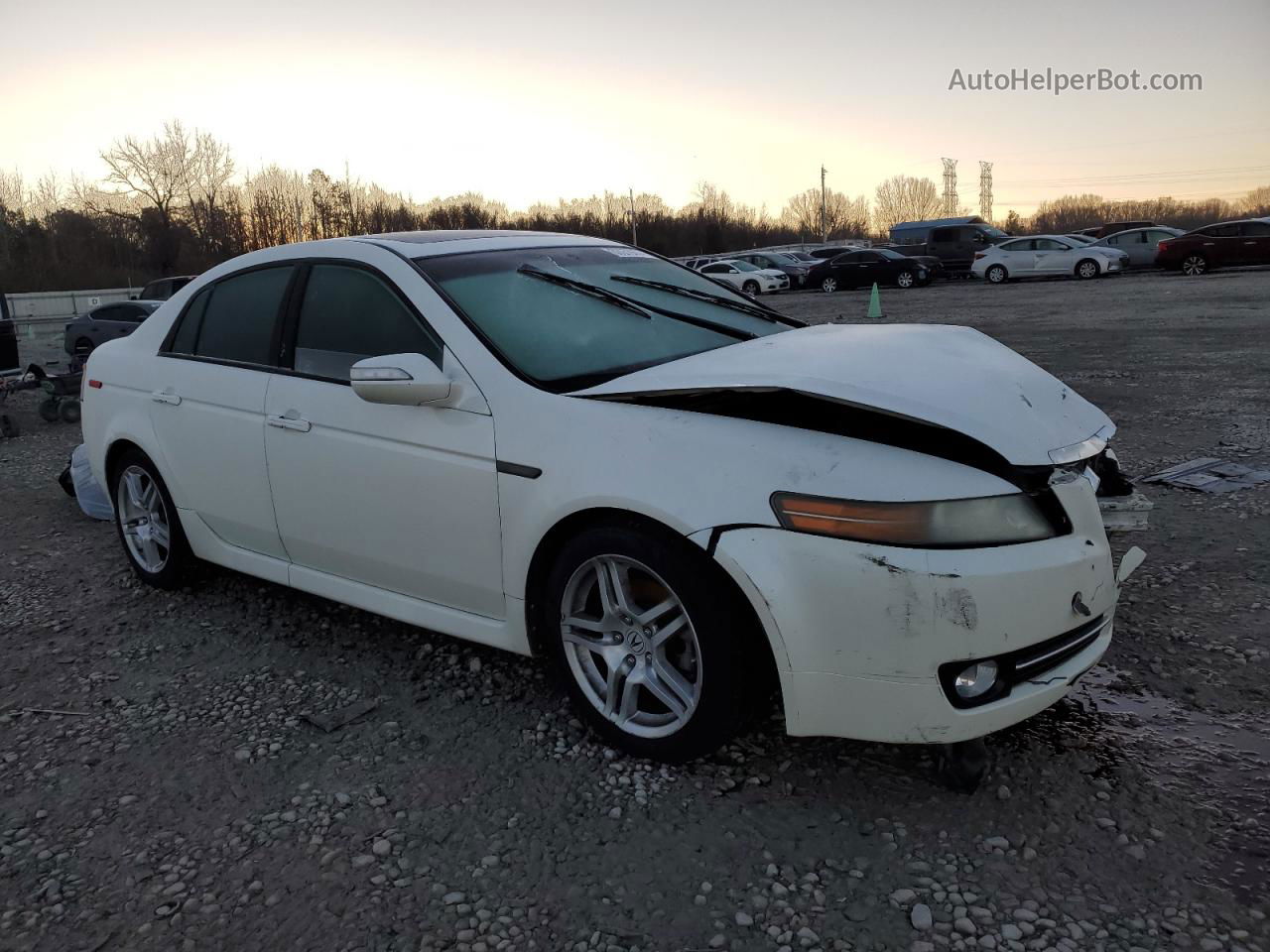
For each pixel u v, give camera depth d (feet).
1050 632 7.95
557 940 7.08
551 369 10.09
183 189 187.11
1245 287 64.95
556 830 8.38
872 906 7.23
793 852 7.91
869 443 8.14
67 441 30.19
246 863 8.14
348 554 11.42
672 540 8.48
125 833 8.66
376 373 9.76
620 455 8.78
